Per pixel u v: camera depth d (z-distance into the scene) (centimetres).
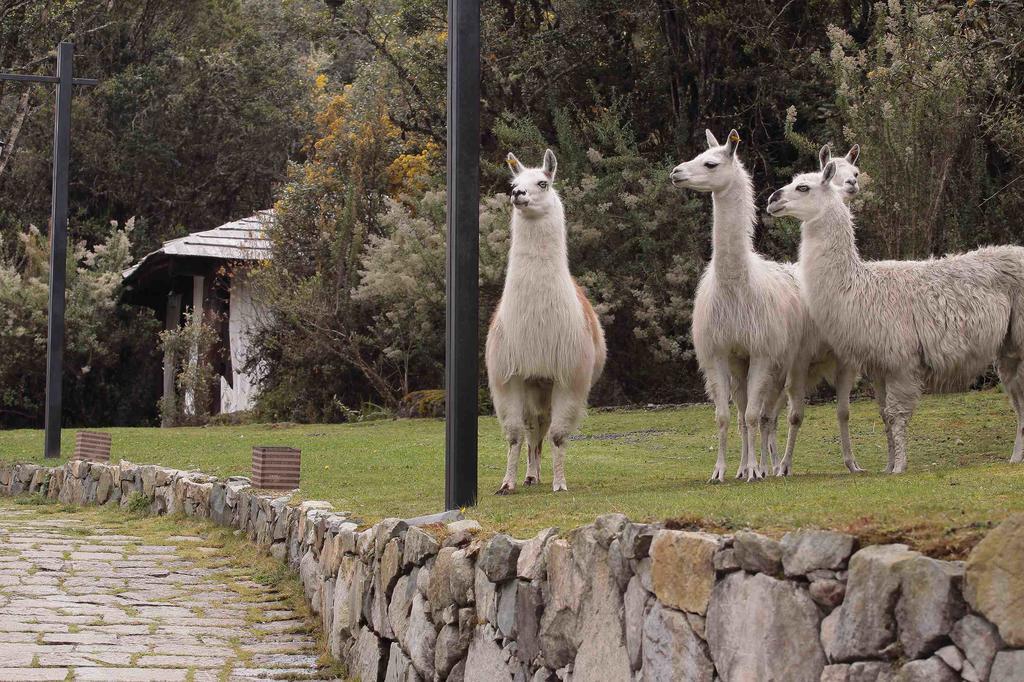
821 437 1230
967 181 1593
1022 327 843
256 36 3528
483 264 1991
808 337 915
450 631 526
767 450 930
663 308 1923
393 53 2592
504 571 481
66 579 832
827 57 1973
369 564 641
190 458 1391
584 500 704
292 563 848
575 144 2059
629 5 2103
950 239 1557
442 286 2078
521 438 880
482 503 745
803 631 317
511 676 477
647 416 1642
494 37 2234
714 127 2094
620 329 1988
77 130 3177
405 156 2580
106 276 2648
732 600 345
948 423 1213
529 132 2052
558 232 855
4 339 2547
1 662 590
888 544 310
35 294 2569
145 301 2964
